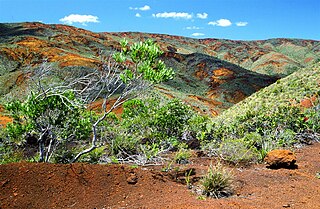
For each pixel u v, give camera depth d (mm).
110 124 9758
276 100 24188
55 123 6898
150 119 10688
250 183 6270
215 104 67375
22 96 7082
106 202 5113
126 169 6047
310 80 26281
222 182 5617
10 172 5281
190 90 79000
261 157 8375
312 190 5930
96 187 5414
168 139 9836
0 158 7707
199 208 4699
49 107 6773
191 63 101188
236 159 8211
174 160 8023
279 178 6633
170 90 61344
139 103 11242
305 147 10812
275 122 12281
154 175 6172
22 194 4977
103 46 89375
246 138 10273
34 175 5332
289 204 5113
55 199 5027
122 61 6750
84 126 7137
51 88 6578
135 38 170500
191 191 5699
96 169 5793
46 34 86750
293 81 28156
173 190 5680
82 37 90125
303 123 12414
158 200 5184
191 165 7637
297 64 158875
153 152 8156
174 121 10883
